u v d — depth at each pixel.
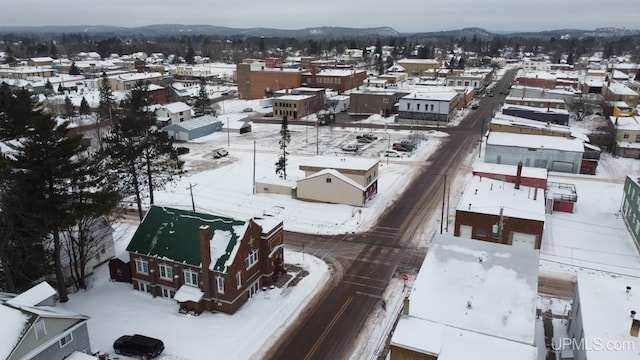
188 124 104.50
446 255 35.59
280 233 44.25
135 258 41.66
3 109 75.00
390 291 42.19
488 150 79.50
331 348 34.66
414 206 62.66
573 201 59.19
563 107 121.00
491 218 47.69
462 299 31.06
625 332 27.91
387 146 94.94
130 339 33.75
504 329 28.50
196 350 34.19
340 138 102.75
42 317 28.06
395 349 28.16
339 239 53.03
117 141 49.62
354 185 62.12
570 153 75.81
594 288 32.84
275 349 34.53
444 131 108.12
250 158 87.44
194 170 80.19
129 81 169.62
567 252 49.00
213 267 37.69
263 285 42.91
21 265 39.12
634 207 52.91
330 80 159.25
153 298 41.19
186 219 41.41
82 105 126.81
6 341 26.53
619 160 84.06
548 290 41.91
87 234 42.91
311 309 39.50
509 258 34.84
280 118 127.19
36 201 35.31
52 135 35.59
